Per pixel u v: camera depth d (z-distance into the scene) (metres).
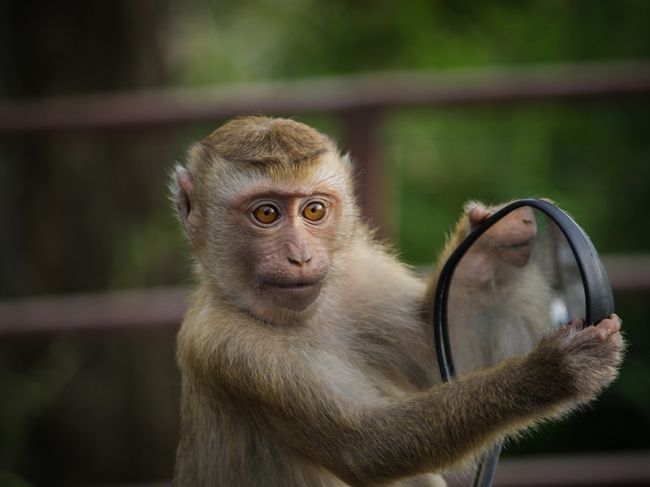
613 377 6.93
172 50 17.31
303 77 20.36
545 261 7.12
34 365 15.65
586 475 12.17
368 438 7.66
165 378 15.73
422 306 8.73
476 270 7.66
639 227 17.81
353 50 20.53
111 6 15.53
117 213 15.68
